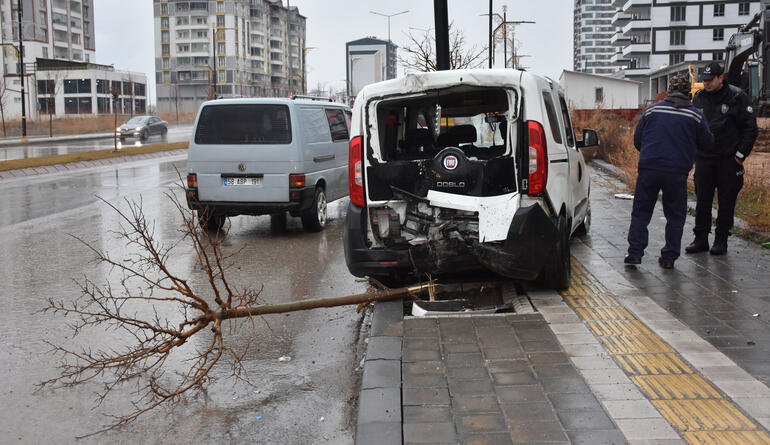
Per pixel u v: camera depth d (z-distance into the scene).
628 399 3.61
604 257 7.27
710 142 6.43
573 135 7.89
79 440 3.74
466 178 5.70
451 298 6.26
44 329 5.70
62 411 4.12
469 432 3.29
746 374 3.90
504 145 6.33
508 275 5.61
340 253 8.95
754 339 4.51
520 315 5.15
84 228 10.84
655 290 5.83
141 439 3.74
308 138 10.53
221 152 10.28
